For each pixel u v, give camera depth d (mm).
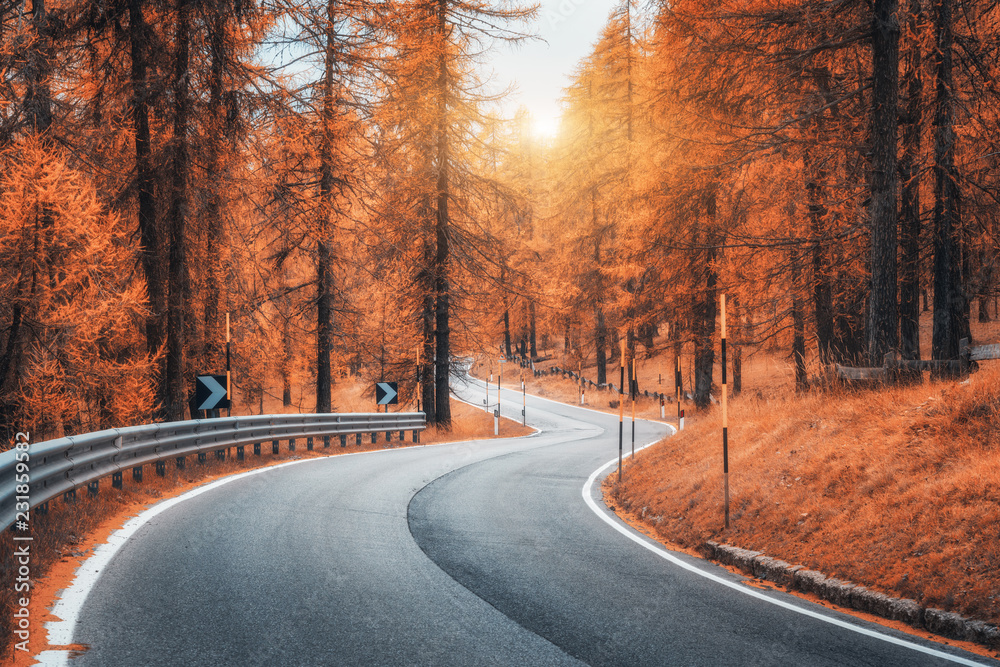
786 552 7027
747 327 19297
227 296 19094
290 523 8070
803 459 9133
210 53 15000
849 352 16609
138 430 9586
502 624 5062
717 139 15734
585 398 44625
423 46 22172
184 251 14984
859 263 15203
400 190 24359
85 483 7938
